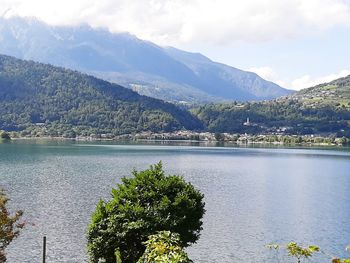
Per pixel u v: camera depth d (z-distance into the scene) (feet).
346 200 285.23
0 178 338.13
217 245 172.76
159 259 63.10
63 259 149.38
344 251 171.83
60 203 241.35
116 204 104.06
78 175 370.12
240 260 157.07
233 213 231.71
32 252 155.63
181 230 102.12
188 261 64.80
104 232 100.07
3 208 90.27
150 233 97.71
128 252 100.07
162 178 109.50
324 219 225.76
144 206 103.86
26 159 513.04
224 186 334.24
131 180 109.19
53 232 180.75
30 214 212.02
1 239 91.09
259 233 193.26
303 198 290.76
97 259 101.76
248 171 452.35
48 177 351.87
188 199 104.42
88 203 242.78
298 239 186.50
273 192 313.73
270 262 155.94
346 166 538.06
